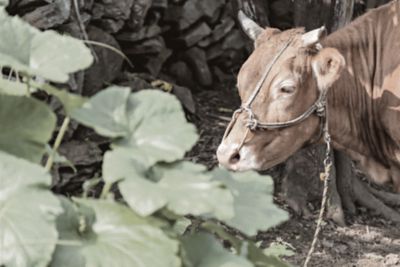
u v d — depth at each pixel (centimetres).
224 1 969
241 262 209
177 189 198
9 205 188
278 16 1011
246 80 548
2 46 208
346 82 603
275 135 551
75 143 705
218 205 195
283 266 223
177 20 919
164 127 211
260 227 215
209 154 820
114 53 782
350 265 695
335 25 739
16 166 194
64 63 207
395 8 615
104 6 787
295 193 773
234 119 550
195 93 955
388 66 604
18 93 220
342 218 770
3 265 184
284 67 541
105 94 215
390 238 758
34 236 185
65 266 192
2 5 248
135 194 193
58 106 656
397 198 833
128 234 197
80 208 204
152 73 889
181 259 204
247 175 228
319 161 775
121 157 202
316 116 563
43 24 681
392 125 604
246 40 815
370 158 639
